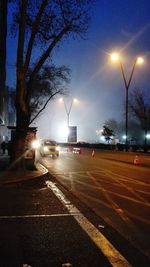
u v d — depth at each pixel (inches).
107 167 1151.6
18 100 885.8
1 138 2106.3
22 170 892.6
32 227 366.9
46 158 1642.5
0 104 1679.4
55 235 337.1
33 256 277.4
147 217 419.2
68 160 1499.8
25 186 682.8
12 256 277.4
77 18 954.7
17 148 894.4
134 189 652.1
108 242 316.5
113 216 422.9
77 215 425.7
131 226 375.6
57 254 282.4
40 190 632.4
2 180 709.9
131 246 305.7
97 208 471.5
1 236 333.1
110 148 2640.3
